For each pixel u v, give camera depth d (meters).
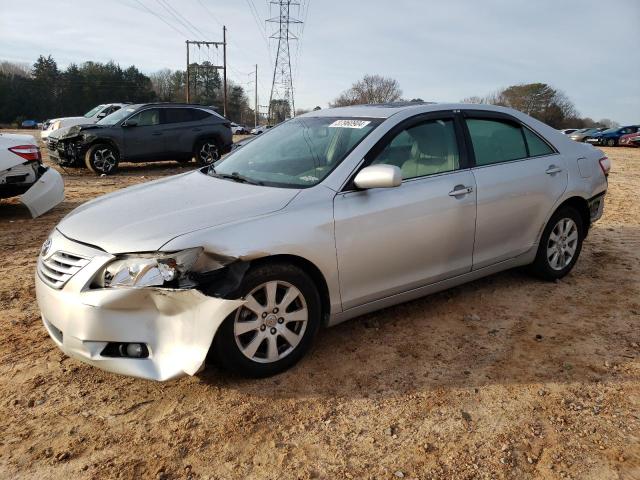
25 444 2.56
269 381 3.11
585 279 4.87
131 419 2.76
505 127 4.32
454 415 2.82
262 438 2.63
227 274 2.84
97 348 2.80
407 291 3.66
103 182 11.32
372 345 3.57
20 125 73.56
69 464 2.44
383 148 3.53
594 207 4.89
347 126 3.79
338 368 3.27
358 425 2.73
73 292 2.79
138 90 85.31
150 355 2.77
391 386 3.09
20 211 7.91
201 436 2.64
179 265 2.71
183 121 13.76
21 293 4.48
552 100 72.81
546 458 2.49
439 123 3.90
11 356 3.38
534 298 4.39
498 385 3.10
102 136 12.38
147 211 3.14
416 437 2.64
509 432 2.68
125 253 2.76
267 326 3.04
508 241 4.22
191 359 2.74
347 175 3.34
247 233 2.88
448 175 3.79
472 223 3.88
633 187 11.30
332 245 3.16
